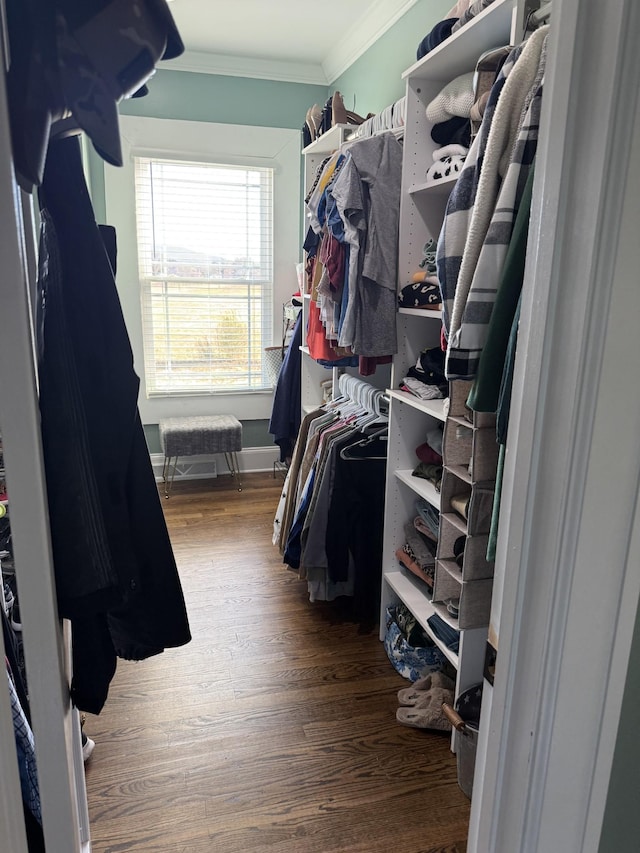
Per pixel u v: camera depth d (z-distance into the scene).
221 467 4.23
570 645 0.71
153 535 1.02
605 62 0.59
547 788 0.76
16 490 0.68
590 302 0.63
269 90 3.74
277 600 2.64
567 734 0.74
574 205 0.64
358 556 2.34
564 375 0.67
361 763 1.76
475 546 1.57
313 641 2.35
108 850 1.47
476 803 0.92
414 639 2.16
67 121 0.82
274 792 1.65
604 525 0.68
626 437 0.67
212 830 1.53
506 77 1.17
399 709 1.94
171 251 3.78
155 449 4.08
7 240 0.62
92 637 0.96
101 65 0.66
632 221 0.61
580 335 0.64
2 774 0.69
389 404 2.21
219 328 3.97
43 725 0.75
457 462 1.67
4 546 1.19
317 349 2.67
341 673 2.16
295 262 4.00
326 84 3.83
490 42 1.54
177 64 3.51
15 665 1.01
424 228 1.99
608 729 0.76
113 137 0.68
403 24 2.74
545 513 0.71
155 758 1.76
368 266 1.97
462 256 1.32
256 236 3.91
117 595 0.91
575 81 0.62
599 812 0.78
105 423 0.90
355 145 1.97
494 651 0.85
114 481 0.92
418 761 1.77
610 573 0.70
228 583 2.78
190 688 2.07
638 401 0.66
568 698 0.73
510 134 1.15
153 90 3.53
